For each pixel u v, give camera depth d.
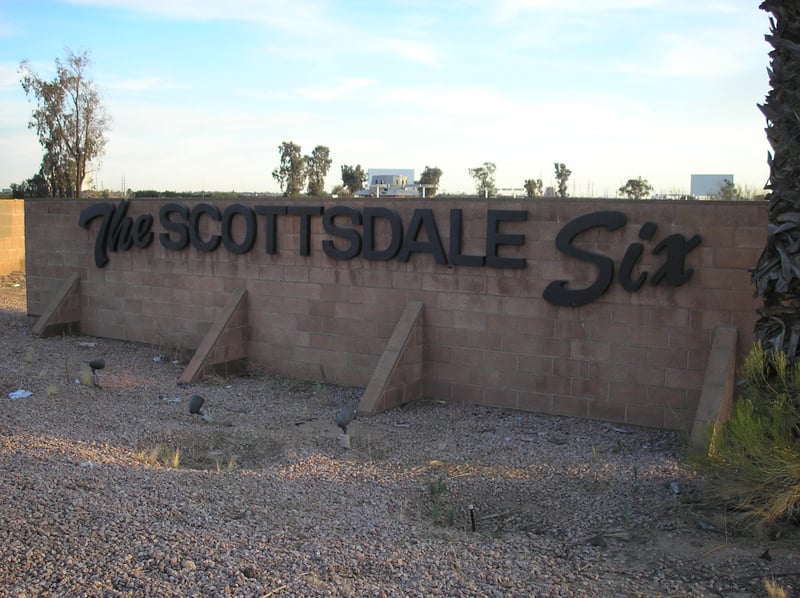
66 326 15.98
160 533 5.90
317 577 5.30
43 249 16.75
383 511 6.86
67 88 45.62
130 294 15.27
